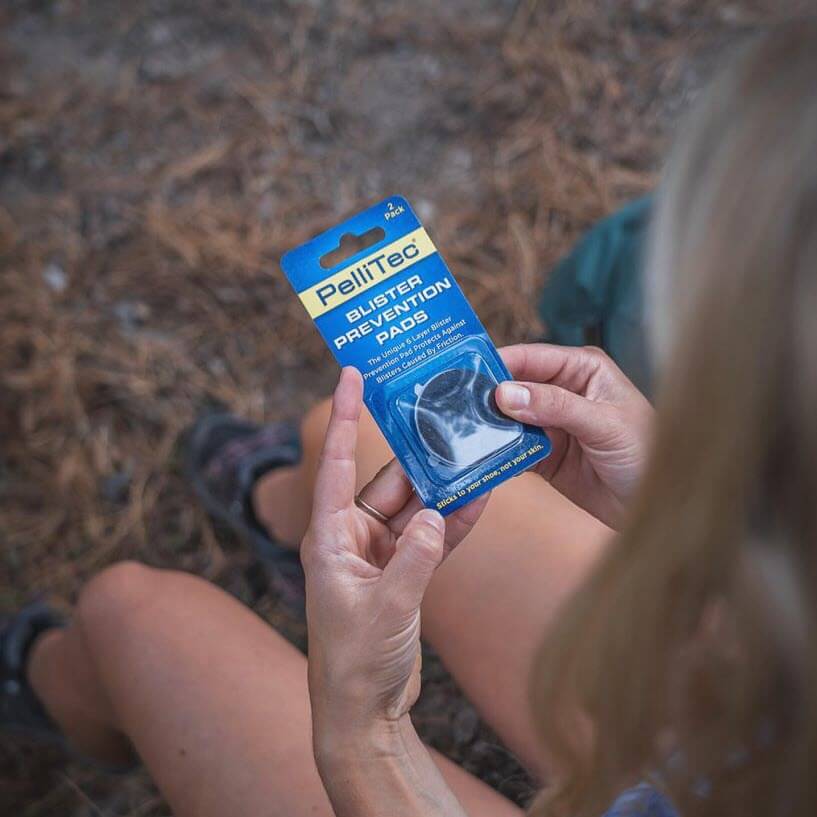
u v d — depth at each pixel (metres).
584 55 1.85
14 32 1.79
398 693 0.70
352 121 1.81
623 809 0.71
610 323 1.19
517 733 0.99
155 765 0.98
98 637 1.10
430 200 1.78
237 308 1.72
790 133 0.38
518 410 0.81
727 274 0.39
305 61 1.82
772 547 0.43
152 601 1.08
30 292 1.69
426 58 1.83
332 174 1.78
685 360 0.41
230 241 1.74
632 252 1.21
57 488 1.62
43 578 1.58
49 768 1.49
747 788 0.51
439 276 0.83
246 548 1.60
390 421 0.83
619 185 1.79
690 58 1.84
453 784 0.93
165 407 1.67
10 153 1.75
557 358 0.90
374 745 0.69
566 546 0.98
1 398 1.65
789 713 0.46
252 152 1.78
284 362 1.71
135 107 1.78
